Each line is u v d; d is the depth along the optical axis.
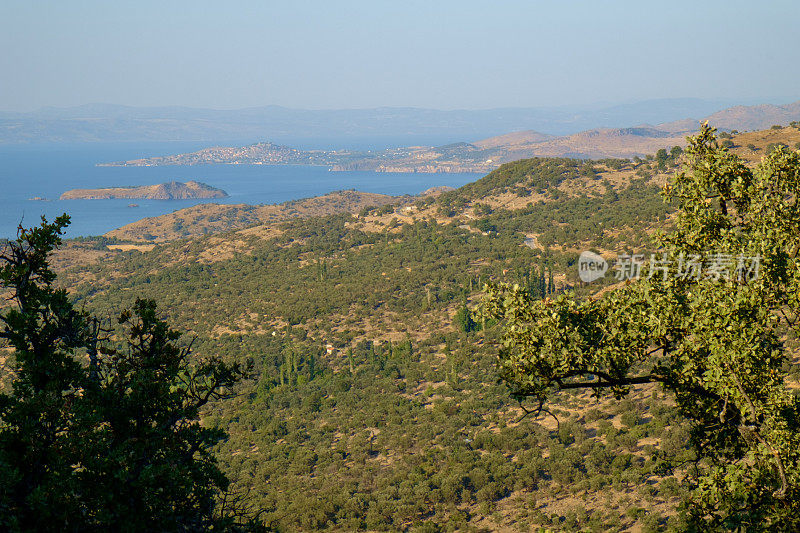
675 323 13.29
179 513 14.52
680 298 13.64
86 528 12.49
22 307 15.05
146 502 13.13
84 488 12.59
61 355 14.89
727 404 13.91
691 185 15.09
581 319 13.86
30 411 13.15
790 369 47.69
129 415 14.64
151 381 15.21
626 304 13.80
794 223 14.11
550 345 13.13
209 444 16.41
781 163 14.23
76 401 13.84
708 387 13.23
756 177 14.66
